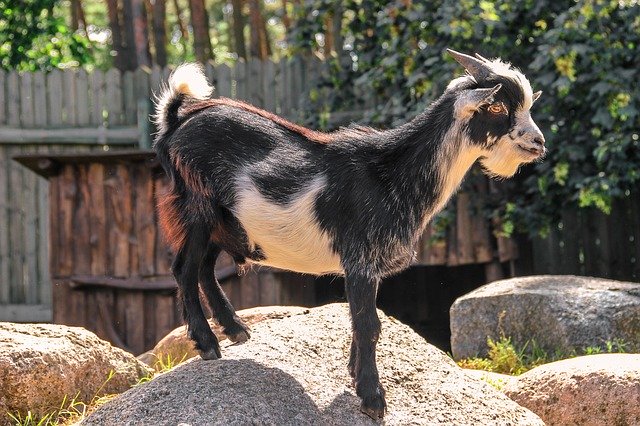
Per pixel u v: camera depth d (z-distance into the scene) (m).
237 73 10.66
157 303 9.57
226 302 5.07
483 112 4.55
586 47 8.38
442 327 11.01
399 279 11.28
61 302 9.71
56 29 13.53
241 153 4.71
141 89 10.98
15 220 11.16
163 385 4.49
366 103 10.12
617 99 8.47
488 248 9.29
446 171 4.62
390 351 5.19
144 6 13.09
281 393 4.52
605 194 8.62
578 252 9.99
